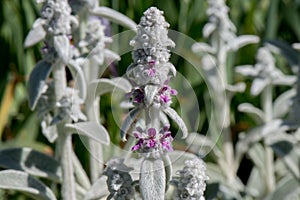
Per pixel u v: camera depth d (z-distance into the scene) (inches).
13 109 202.7
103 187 121.3
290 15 229.1
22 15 208.2
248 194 175.8
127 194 101.2
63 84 124.0
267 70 181.8
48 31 120.7
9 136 195.3
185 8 207.2
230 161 183.2
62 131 124.6
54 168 130.1
